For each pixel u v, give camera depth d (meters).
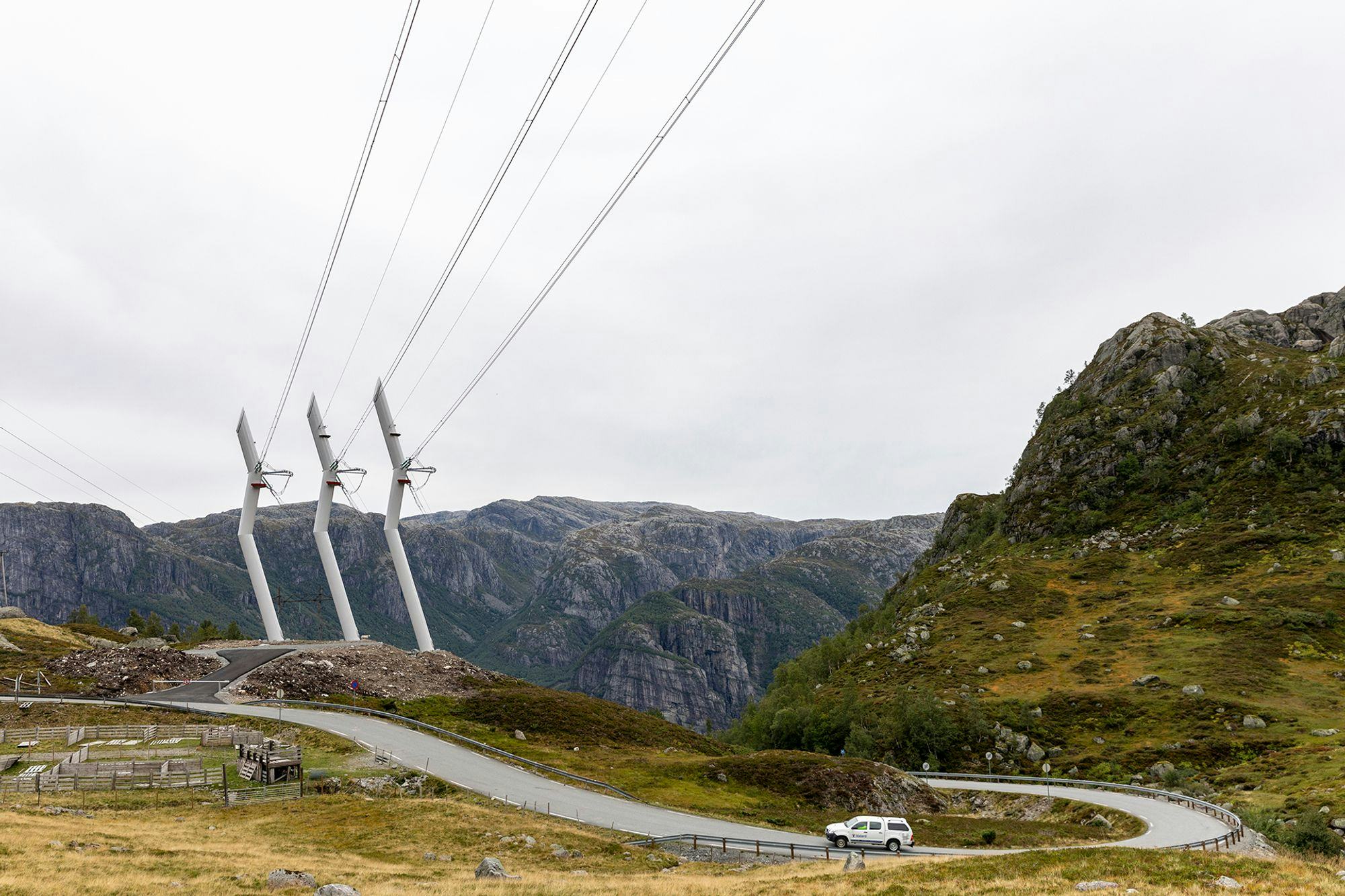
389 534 171.88
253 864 46.66
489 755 94.19
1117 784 110.69
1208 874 38.44
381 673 128.12
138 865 43.38
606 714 131.00
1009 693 181.88
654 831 68.56
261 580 175.88
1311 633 180.12
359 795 71.00
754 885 43.44
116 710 100.50
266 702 107.88
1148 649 190.25
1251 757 132.00
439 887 42.31
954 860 46.53
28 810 58.47
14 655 130.75
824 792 99.75
